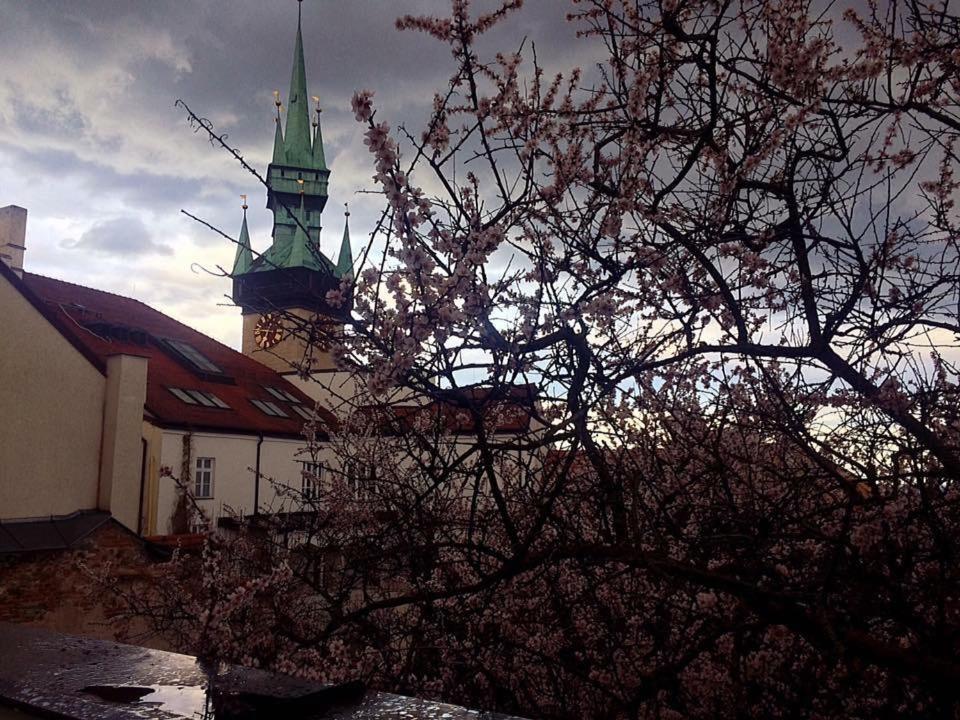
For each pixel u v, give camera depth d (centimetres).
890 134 351
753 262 338
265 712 162
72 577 1198
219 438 2356
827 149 328
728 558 369
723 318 369
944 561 322
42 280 2744
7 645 222
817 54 305
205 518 571
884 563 334
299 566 427
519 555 317
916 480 331
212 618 338
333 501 523
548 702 440
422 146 290
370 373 293
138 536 1273
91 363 1398
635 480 331
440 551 425
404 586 494
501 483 505
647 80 323
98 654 211
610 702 398
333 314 288
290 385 3189
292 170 4928
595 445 353
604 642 422
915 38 311
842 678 346
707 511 407
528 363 307
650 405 381
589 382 317
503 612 426
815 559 360
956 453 350
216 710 163
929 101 346
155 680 184
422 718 162
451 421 392
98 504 1371
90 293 2897
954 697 266
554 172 314
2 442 1255
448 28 307
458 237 310
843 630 276
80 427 1366
